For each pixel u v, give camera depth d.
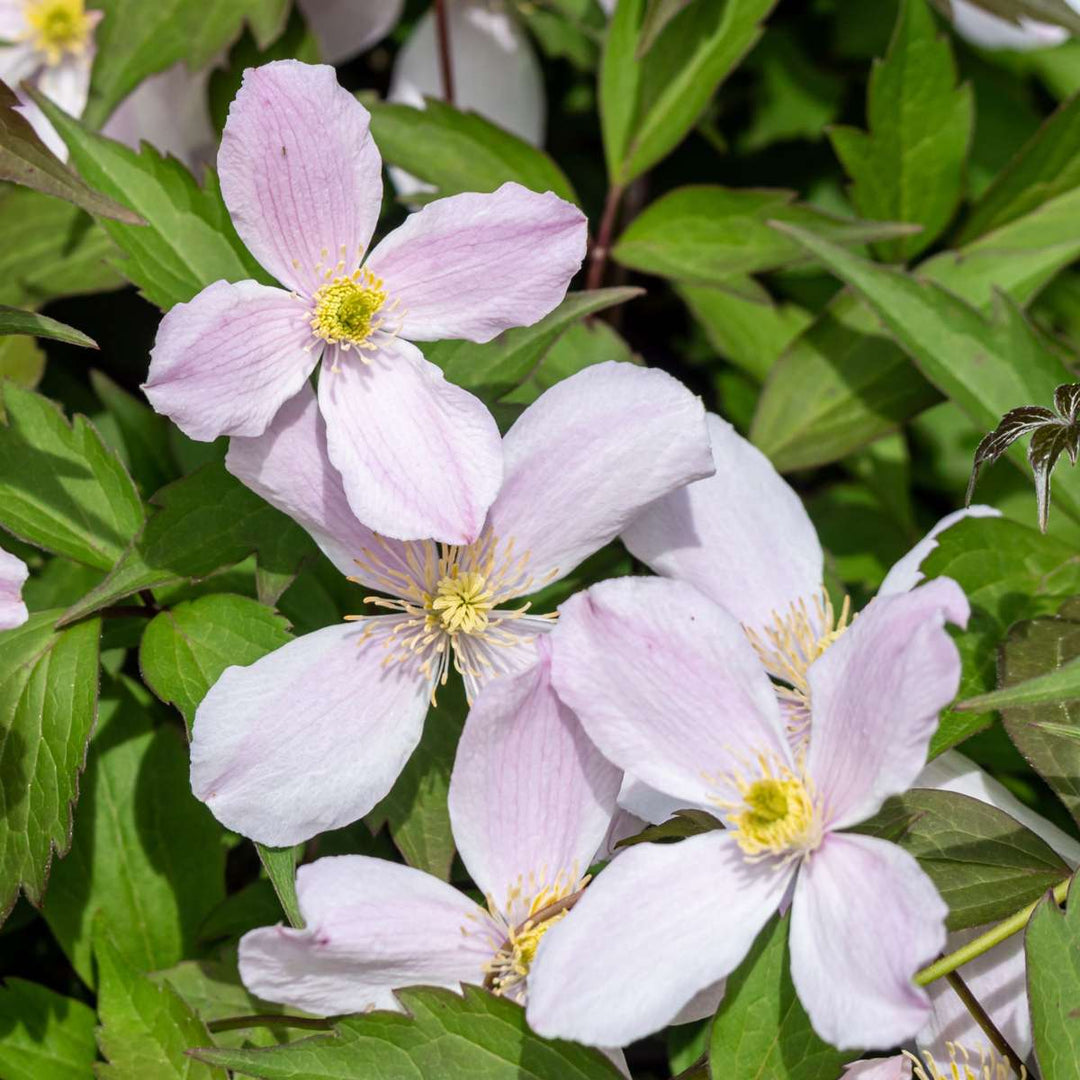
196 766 0.58
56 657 0.60
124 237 0.61
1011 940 0.59
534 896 0.58
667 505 0.61
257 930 0.56
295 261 0.59
